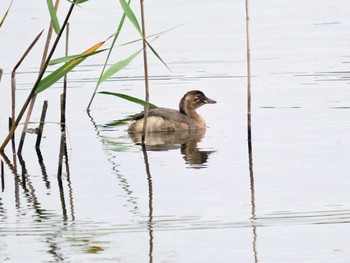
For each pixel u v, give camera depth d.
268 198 14.61
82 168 16.72
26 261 12.41
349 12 30.08
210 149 17.78
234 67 23.95
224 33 27.59
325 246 12.62
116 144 18.42
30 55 25.36
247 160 16.81
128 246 12.82
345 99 20.75
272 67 23.75
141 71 24.08
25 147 18.33
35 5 31.34
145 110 18.38
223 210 14.13
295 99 21.00
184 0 32.25
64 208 14.48
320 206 14.14
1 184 15.88
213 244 12.84
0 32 27.84
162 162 16.95
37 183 15.89
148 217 13.95
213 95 21.78
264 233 13.18
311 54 24.81
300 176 15.69
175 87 22.61
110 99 21.89
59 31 15.59
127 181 15.82
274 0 32.38
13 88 18.39
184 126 19.33
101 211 14.30
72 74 24.02
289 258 12.30
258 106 20.70
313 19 29.23
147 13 30.17
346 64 23.61
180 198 14.77
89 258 12.45
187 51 25.69
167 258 12.40
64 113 19.83
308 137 18.12
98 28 28.02
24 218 14.05
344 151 17.03
